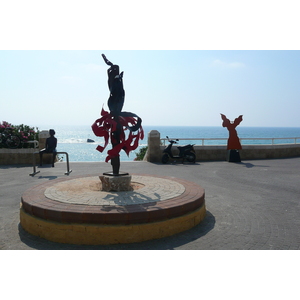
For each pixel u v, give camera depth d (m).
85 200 5.27
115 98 6.46
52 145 11.99
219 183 9.23
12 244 4.52
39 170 11.88
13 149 13.83
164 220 4.76
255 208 6.43
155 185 6.72
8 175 10.77
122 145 6.32
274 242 4.57
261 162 14.61
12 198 7.41
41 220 4.74
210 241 4.60
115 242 4.46
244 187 8.62
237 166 13.17
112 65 6.45
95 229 4.43
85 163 14.02
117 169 6.42
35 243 4.55
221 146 15.61
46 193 5.84
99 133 6.30
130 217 4.52
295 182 9.38
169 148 14.12
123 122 6.52
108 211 4.57
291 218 5.75
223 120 14.91
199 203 5.52
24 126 15.24
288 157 16.81
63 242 4.54
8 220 5.70
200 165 13.52
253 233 4.93
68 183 7.07
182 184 6.85
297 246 4.41
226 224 5.38
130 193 5.86
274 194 7.74
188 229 5.08
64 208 4.74
